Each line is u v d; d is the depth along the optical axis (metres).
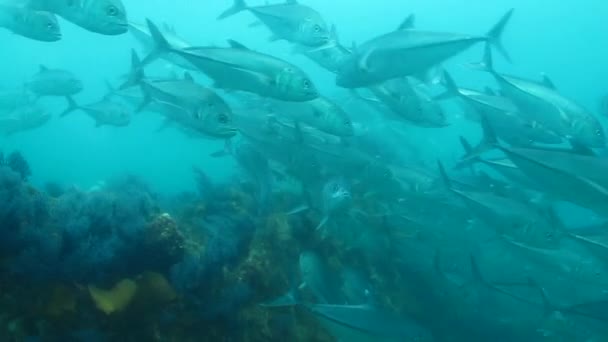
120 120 3.67
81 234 1.37
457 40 1.89
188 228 1.80
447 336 2.30
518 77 2.05
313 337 1.69
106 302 1.34
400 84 2.11
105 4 1.70
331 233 1.97
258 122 2.25
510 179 2.17
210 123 1.76
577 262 2.15
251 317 1.59
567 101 1.95
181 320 1.46
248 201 2.01
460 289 2.31
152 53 1.91
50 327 1.34
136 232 1.42
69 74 3.59
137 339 1.40
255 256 1.69
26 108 4.11
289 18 2.19
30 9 1.87
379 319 1.53
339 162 2.27
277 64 1.74
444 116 2.23
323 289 1.68
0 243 1.31
